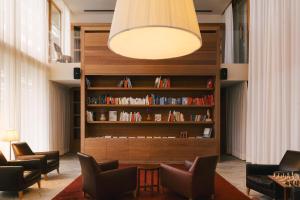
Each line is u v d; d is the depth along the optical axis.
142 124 7.57
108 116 7.49
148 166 4.61
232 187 4.83
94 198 3.93
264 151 6.05
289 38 5.06
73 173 5.84
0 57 4.75
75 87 9.20
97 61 7.05
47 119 7.20
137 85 7.49
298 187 2.79
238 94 7.93
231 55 7.73
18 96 5.43
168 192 4.54
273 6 5.67
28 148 5.41
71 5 9.67
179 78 7.51
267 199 4.17
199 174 3.99
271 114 5.75
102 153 7.02
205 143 7.02
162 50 2.20
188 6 1.72
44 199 4.11
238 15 8.73
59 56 7.59
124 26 1.64
